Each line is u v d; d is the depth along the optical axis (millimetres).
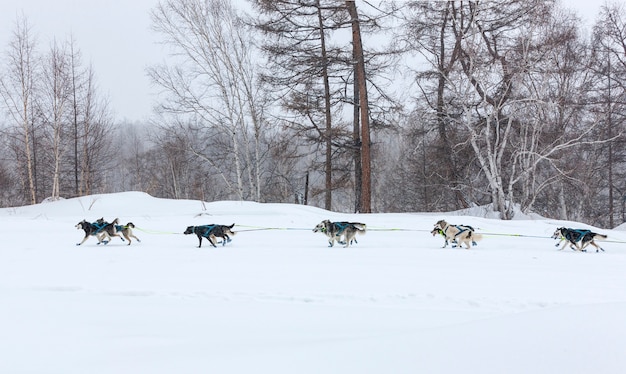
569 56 22719
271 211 17641
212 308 5652
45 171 36562
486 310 5535
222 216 17078
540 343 2729
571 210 27688
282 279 7281
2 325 4703
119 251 10391
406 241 11891
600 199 28906
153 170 48000
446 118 21422
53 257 9594
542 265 8352
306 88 23719
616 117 25047
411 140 25562
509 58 19844
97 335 4301
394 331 4520
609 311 3203
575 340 2711
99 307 5676
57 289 6812
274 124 24266
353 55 22984
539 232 13461
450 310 5539
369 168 21969
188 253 10047
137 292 6562
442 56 23031
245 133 25672
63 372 3096
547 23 18406
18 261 9102
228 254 9852
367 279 7207
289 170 29875
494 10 20547
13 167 39719
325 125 24750
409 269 7984
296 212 17719
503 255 9531
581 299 5863
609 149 25984
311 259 9125
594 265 8328
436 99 22922
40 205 22406
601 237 10102
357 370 2654
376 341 3139
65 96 29188
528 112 18562
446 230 10633
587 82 23391
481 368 2521
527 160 19219
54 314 5270
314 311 5492
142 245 11516
